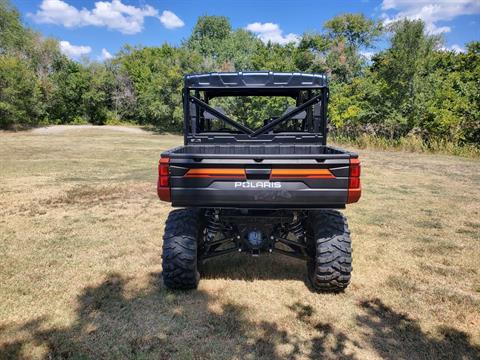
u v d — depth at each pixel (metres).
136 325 3.03
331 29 39.28
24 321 3.06
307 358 2.64
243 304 3.38
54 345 2.75
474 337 2.92
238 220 3.47
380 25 38.50
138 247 4.84
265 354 2.68
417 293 3.63
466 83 18.97
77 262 4.30
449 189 8.84
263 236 3.49
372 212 6.71
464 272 4.15
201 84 3.96
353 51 30.67
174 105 32.94
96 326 3.00
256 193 3.06
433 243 5.09
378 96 21.12
